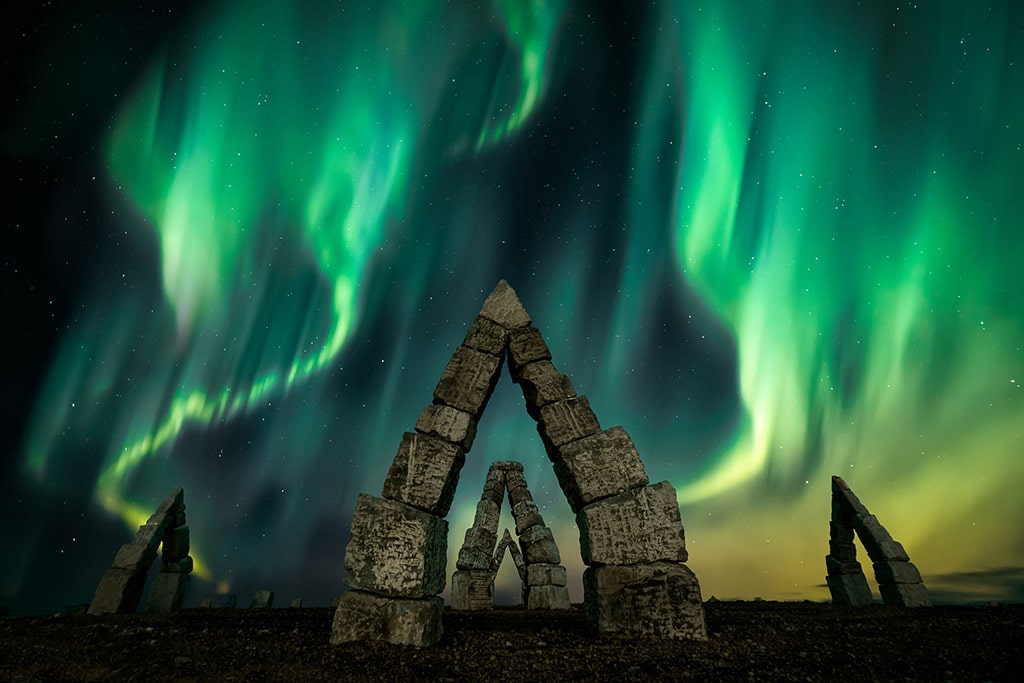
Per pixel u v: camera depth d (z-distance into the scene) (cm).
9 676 508
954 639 631
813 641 616
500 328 773
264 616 923
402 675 499
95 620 858
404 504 651
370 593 616
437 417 704
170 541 1357
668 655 541
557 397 728
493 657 552
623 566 636
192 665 534
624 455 684
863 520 1314
